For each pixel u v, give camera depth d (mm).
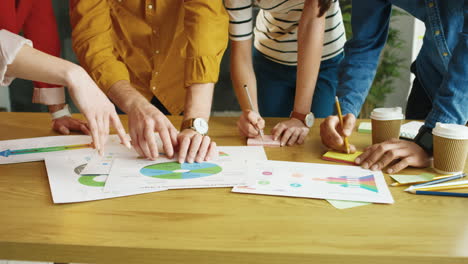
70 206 836
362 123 1519
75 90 933
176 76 1618
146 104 1199
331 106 1971
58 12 2832
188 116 1312
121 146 1220
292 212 813
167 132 1119
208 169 1034
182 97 1664
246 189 916
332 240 705
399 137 1272
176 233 728
